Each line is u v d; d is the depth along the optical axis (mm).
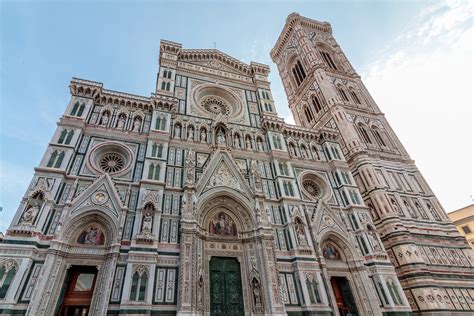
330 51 73312
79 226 25812
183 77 45438
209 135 38938
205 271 27750
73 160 29266
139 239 25438
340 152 46031
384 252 34969
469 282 37188
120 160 32312
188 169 32938
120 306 22000
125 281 23141
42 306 20766
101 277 23766
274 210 34688
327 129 48094
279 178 37469
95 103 35188
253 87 50688
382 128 56156
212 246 29719
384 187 44312
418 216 43125
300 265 29969
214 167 34562
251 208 32750
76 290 23719
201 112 41594
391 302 30641
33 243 22688
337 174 42625
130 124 35062
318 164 43688
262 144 41875
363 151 47906
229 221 32438
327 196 39656
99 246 25359
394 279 32875
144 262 24562
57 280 22531
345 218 37875
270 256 29375
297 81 73500
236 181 34594
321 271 31203
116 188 28953
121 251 25094
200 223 30156
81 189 27766
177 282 25109
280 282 28422
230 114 44688
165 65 44656
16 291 20328
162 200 29344
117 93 37156
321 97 60750
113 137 32969
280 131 43969
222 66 51625
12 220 23266
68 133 30516
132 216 27484
